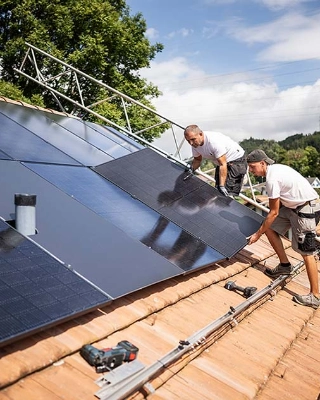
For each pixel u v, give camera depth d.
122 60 20.06
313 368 2.97
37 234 2.72
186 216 4.24
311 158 82.06
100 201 3.71
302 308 4.04
